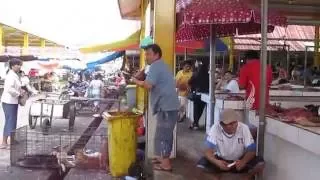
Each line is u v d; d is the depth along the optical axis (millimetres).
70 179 5137
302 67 10297
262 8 3684
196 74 7547
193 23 4457
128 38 12117
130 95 9555
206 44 8023
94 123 7285
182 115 8336
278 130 3668
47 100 8852
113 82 15844
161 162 4562
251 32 6062
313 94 6809
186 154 5375
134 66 16344
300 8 7000
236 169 3594
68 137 6051
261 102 3832
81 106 10594
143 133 5844
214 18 4422
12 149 5781
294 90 7000
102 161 5594
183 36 6793
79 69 22297
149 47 4480
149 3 7004
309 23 8227
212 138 3701
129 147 5156
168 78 4469
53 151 5680
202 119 7684
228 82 7660
